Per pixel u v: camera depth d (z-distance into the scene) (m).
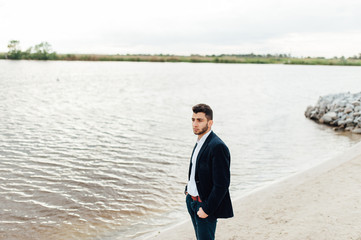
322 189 6.27
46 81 39.75
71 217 6.04
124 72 62.59
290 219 5.04
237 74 60.62
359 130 13.93
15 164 9.19
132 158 9.98
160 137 12.83
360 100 16.62
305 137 13.05
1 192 7.17
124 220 5.91
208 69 81.12
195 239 4.67
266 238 4.48
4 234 5.39
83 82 39.62
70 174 8.45
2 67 70.31
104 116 17.50
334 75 58.94
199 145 3.07
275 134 13.52
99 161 9.62
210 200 2.87
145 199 6.88
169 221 5.83
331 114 15.98
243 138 12.70
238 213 5.48
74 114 17.98
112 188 7.51
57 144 11.54
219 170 2.86
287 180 7.18
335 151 10.87
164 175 8.45
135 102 23.23
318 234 4.44
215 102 23.67
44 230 5.54
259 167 9.10
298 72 69.62
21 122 15.40
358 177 6.80
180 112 19.12
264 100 24.84
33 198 6.89
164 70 72.81
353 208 5.19
